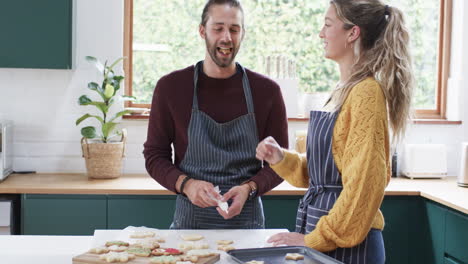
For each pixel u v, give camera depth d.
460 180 3.25
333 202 1.70
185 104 2.21
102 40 3.54
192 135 2.18
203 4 3.73
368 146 1.54
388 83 1.62
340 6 1.72
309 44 3.86
